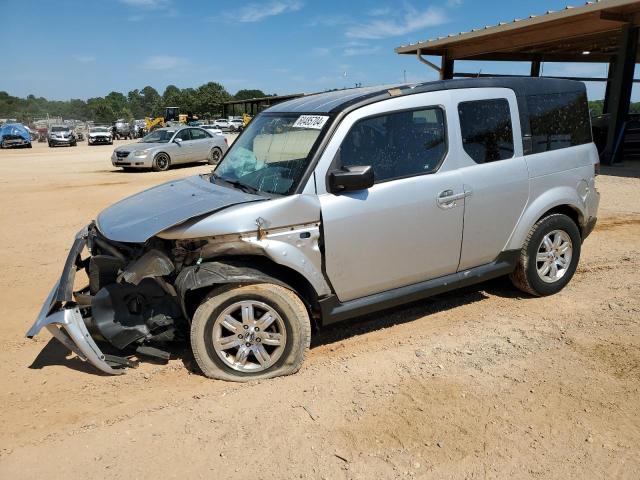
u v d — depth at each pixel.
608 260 6.04
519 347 3.98
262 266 3.66
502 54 21.53
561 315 4.54
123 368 3.81
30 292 5.64
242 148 4.55
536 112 4.68
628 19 13.64
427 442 2.91
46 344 4.37
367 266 3.88
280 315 3.56
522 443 2.88
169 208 3.77
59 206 10.72
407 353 3.95
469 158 4.26
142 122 53.78
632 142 15.76
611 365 3.66
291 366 3.64
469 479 2.63
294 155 3.88
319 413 3.20
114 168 19.17
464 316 4.61
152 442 2.98
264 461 2.79
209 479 2.68
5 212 10.12
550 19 13.95
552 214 4.84
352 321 4.61
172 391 3.52
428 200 4.02
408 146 4.02
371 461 2.77
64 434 3.08
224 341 3.58
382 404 3.28
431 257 4.15
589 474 2.64
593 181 5.13
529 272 4.75
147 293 3.68
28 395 3.54
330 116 3.82
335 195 3.72
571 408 3.18
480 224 4.33
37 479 2.71
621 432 2.95
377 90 4.15
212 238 3.48
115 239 3.54
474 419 3.10
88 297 3.82
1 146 34.31
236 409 3.27
